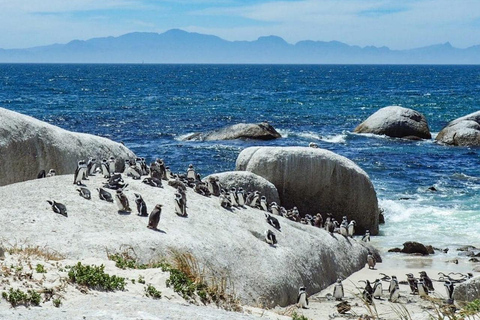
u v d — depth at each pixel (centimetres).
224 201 2241
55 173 2691
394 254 2647
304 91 12381
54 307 1116
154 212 1867
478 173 4241
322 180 2998
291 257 2094
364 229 2998
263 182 2873
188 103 9125
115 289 1273
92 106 8475
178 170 4197
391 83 16550
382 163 4503
